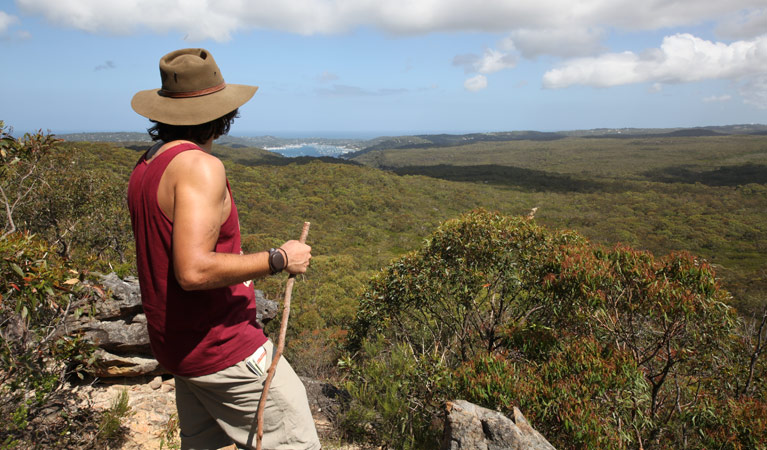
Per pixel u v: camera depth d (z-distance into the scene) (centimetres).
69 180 1002
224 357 93
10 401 240
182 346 90
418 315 542
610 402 332
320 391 450
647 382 362
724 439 331
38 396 250
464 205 9519
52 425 269
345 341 585
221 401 100
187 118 89
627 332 384
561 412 306
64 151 1066
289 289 96
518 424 283
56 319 270
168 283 86
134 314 360
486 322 514
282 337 97
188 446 112
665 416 391
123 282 371
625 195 11300
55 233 907
